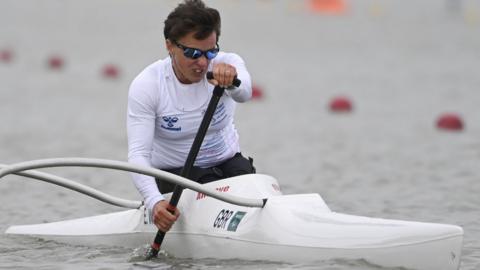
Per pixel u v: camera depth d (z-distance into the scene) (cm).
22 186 3888
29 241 2806
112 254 2550
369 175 4169
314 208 2350
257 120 6316
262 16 16550
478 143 5209
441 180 4003
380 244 2120
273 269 2191
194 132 2436
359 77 9175
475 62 10494
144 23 14588
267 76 9200
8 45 11912
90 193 2669
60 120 6169
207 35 2250
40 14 16225
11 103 7094
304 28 14650
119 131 5656
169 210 2344
